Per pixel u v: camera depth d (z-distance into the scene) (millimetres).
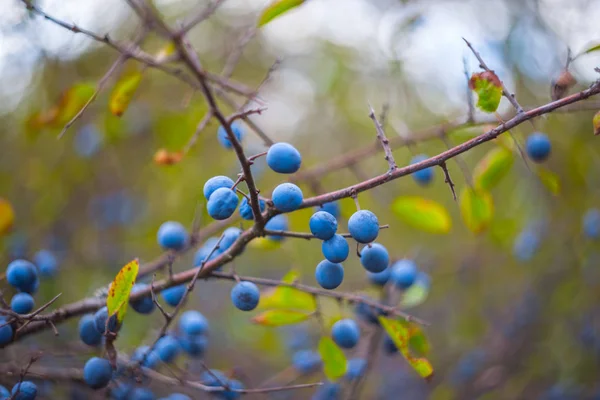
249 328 1072
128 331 842
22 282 668
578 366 1044
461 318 1194
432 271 1195
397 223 1226
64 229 1030
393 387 1159
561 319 1087
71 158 1008
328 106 1328
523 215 1075
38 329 662
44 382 729
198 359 726
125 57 668
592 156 1006
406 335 681
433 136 758
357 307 727
